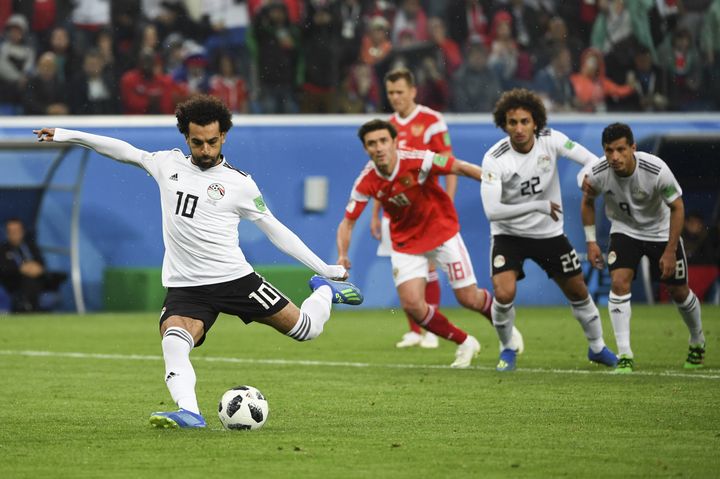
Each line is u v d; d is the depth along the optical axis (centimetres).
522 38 6406
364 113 6294
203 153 2162
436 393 2811
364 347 4181
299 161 5859
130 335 4603
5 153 5656
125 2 6147
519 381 3047
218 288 2212
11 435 2162
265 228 2244
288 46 6216
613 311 3225
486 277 5953
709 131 6203
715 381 3008
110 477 1741
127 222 5772
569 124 6131
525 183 3250
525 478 1731
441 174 3312
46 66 5997
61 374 3316
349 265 3391
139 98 6022
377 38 6297
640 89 6488
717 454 1945
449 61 6338
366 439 2103
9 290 5719
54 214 5731
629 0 6450
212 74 6203
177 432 2169
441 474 1762
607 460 1886
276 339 4512
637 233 3234
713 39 6525
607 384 2958
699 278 6238
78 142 2258
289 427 2253
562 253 3262
